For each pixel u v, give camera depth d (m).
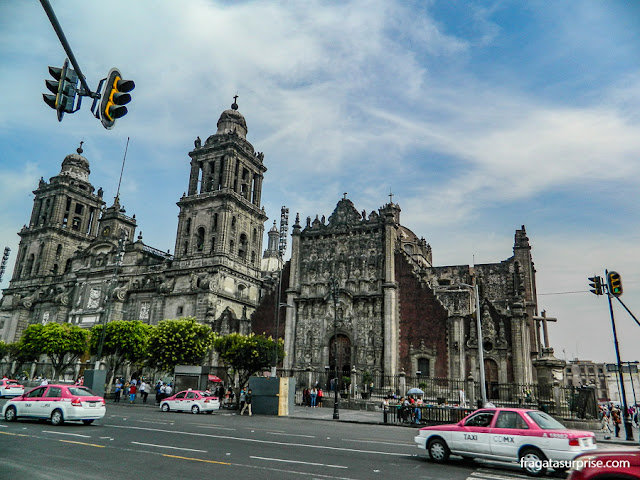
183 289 77.44
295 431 27.39
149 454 17.42
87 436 21.39
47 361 84.69
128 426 26.11
